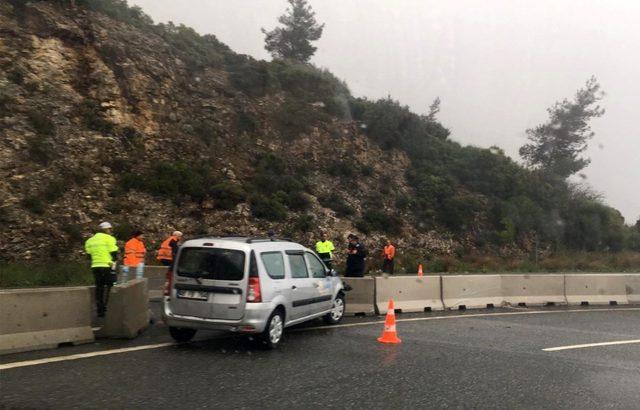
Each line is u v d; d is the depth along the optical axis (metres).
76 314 8.77
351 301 13.06
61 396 5.95
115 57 30.55
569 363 8.51
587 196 47.00
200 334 9.95
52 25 28.66
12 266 18.16
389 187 36.50
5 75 25.72
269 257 9.20
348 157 36.97
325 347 9.13
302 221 28.88
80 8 31.52
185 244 9.12
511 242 37.19
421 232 34.06
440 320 12.70
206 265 8.83
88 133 26.61
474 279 15.42
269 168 32.44
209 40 43.50
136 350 8.38
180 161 28.83
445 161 43.25
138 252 14.79
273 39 52.81
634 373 7.94
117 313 9.24
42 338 8.23
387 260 22.66
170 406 5.75
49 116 25.72
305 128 37.12
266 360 8.04
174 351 8.43
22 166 23.19
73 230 22.00
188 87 34.50
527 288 16.34
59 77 27.39
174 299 8.89
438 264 29.41
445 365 8.10
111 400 5.88
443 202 37.00
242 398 6.11
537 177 44.88
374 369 7.70
